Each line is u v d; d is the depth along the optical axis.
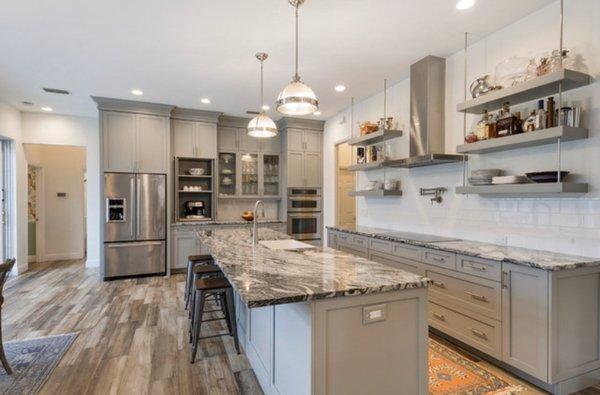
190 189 5.59
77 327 3.22
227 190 6.07
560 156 2.43
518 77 2.69
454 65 3.41
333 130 5.83
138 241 5.11
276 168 6.37
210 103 5.11
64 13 2.64
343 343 1.53
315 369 1.48
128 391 2.19
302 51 3.33
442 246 2.85
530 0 2.51
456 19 2.77
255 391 2.21
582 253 2.37
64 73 3.87
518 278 2.23
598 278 2.24
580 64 2.38
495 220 2.99
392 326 1.63
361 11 2.63
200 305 2.57
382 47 3.26
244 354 2.71
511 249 2.67
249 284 1.59
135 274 5.10
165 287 4.63
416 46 3.24
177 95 4.70
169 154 5.25
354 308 1.55
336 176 5.87
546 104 2.47
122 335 3.04
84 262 6.30
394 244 3.44
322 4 2.54
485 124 2.86
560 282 2.09
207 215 5.90
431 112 3.45
